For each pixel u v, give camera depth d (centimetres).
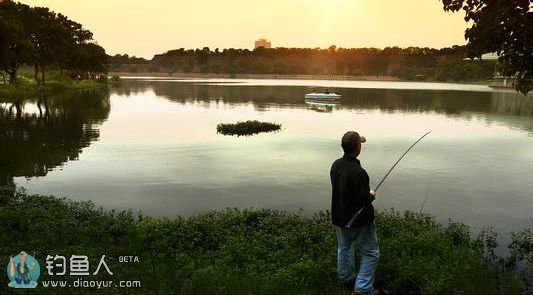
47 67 10425
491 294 604
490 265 777
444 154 2178
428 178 1634
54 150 2173
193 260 681
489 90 11062
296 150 2230
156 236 769
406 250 724
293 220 945
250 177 1608
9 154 2045
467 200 1334
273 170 1736
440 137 2820
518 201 1322
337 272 630
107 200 1284
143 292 537
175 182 1520
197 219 932
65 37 8431
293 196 1353
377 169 1803
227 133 2880
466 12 712
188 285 559
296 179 1582
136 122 3512
